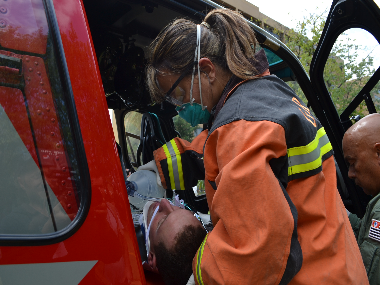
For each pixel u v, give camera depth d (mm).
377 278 1313
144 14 1649
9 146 750
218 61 1013
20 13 771
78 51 813
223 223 768
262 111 818
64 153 783
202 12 1367
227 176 745
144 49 1954
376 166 1394
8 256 711
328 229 911
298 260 750
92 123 800
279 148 777
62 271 738
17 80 760
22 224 749
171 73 1028
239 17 1040
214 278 751
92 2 1507
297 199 866
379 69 1793
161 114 2240
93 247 763
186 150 1484
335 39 1853
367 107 2023
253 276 713
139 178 1518
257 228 713
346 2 1654
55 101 785
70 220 773
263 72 1005
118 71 1769
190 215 1033
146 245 1101
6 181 748
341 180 2184
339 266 867
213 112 1079
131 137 2490
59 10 806
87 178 771
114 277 777
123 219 798
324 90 2043
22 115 760
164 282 1046
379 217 1335
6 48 752
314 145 886
